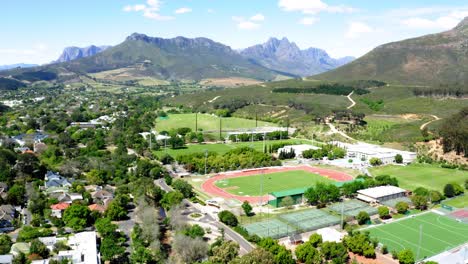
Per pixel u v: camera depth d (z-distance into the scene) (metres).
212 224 177.62
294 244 158.12
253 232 168.00
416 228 177.38
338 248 143.50
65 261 129.00
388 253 151.38
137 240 150.75
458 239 165.62
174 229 167.62
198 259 140.00
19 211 186.62
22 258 129.62
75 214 168.75
